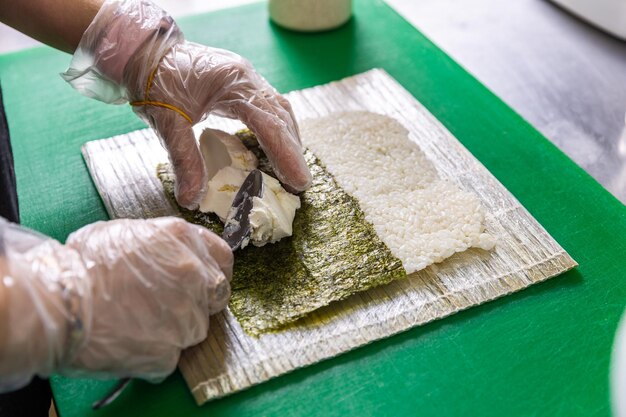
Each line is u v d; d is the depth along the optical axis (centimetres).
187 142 90
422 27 136
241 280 84
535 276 86
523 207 94
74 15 90
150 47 89
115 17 87
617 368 76
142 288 69
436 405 73
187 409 73
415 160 100
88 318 65
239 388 74
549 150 104
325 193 94
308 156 100
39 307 61
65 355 66
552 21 136
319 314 81
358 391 75
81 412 73
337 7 126
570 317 82
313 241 88
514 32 133
